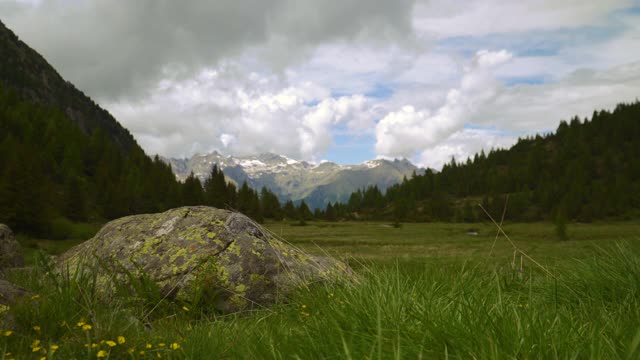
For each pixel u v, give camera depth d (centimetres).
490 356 194
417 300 320
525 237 8338
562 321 258
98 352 285
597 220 15538
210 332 372
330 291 438
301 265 646
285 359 249
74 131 15912
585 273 415
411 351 217
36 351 295
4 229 866
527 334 215
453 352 213
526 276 440
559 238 8062
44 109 17588
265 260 628
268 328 354
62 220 8344
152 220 709
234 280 596
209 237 647
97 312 356
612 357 189
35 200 7269
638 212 15575
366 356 212
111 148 15775
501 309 263
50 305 354
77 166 13200
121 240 666
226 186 12350
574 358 188
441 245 6438
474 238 8425
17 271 580
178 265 605
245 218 708
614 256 429
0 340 305
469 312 274
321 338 257
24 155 9188
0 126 12788
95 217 10531
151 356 310
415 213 19838
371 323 271
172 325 428
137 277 586
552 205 17238
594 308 316
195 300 547
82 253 661
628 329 234
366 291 343
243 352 285
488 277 423
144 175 14925
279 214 15200
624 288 373
